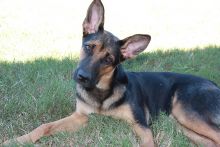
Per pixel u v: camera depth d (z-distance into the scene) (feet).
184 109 6.48
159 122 6.61
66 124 6.45
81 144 6.12
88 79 6.19
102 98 6.44
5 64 8.14
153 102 6.87
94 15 6.51
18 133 6.38
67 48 9.72
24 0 14.96
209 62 9.13
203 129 6.26
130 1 16.67
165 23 13.48
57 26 11.77
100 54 6.29
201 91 6.53
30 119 6.66
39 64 8.22
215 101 6.43
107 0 16.55
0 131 6.33
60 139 6.17
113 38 6.46
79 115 6.59
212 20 14.28
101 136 6.20
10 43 9.75
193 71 8.68
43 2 14.96
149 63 8.96
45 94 7.06
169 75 7.07
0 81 7.36
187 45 10.72
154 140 6.36
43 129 6.23
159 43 10.82
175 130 6.47
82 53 6.44
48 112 6.82
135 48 6.53
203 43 11.00
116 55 6.39
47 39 10.39
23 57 8.80
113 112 6.45
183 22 13.80
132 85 6.65
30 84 7.44
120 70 6.53
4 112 6.68
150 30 12.38
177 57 9.28
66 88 7.32
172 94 6.79
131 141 6.11
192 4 16.83
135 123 6.35
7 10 13.20
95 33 6.42
